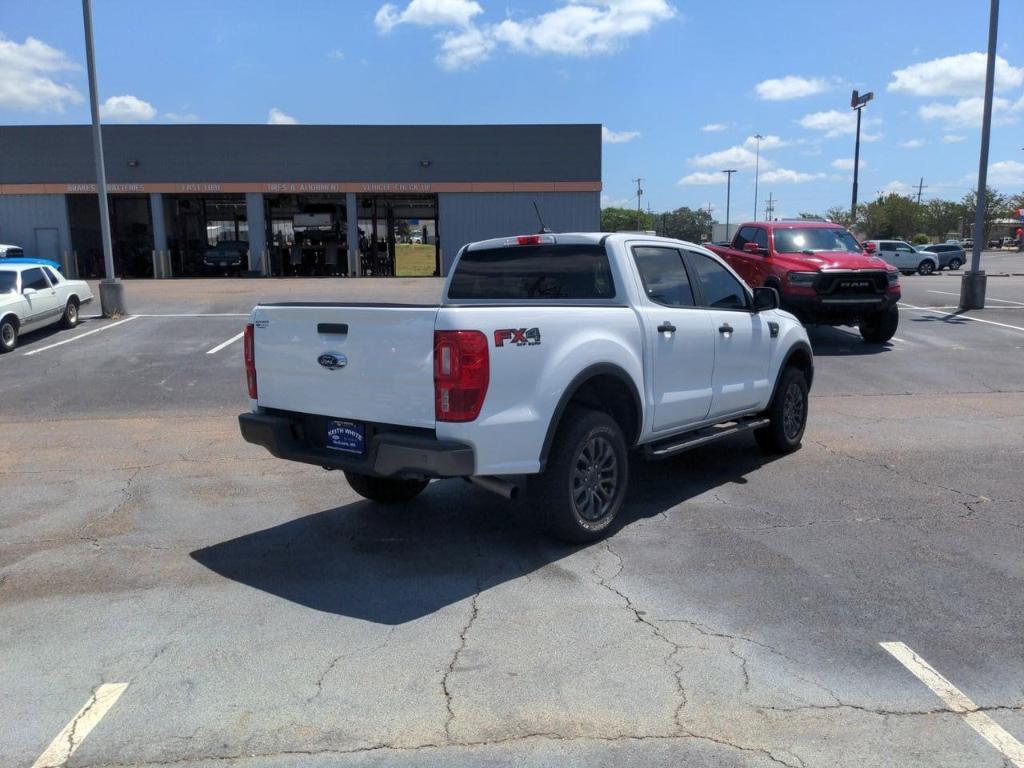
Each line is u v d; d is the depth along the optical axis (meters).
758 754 3.13
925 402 10.39
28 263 16.56
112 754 3.17
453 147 35.97
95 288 27.94
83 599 4.62
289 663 3.86
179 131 34.88
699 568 4.96
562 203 36.69
